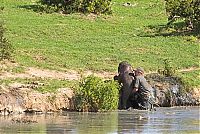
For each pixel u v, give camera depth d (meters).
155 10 138.12
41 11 127.56
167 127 56.22
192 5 120.25
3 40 83.69
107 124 57.72
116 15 131.62
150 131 53.41
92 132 52.28
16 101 64.94
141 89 73.31
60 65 83.94
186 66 94.44
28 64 81.00
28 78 73.12
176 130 54.12
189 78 82.62
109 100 68.62
